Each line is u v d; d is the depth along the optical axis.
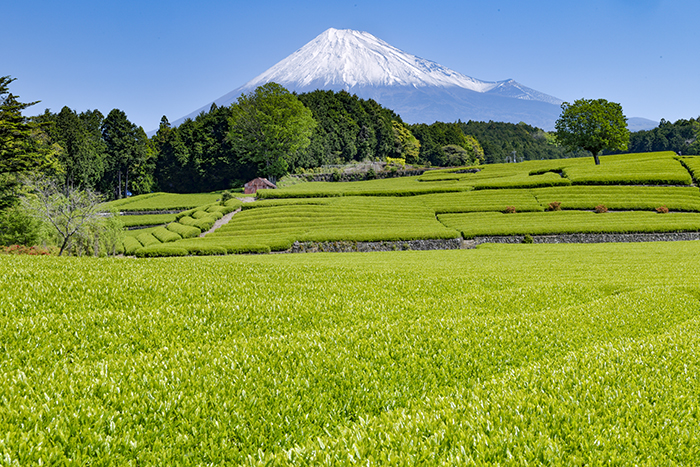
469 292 16.34
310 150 130.00
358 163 139.00
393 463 4.46
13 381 6.04
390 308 12.70
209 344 8.73
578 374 7.18
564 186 72.00
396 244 49.56
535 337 9.95
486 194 71.31
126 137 120.38
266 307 11.68
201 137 125.25
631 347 8.80
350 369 7.45
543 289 16.81
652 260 30.36
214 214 64.94
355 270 19.72
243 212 65.69
